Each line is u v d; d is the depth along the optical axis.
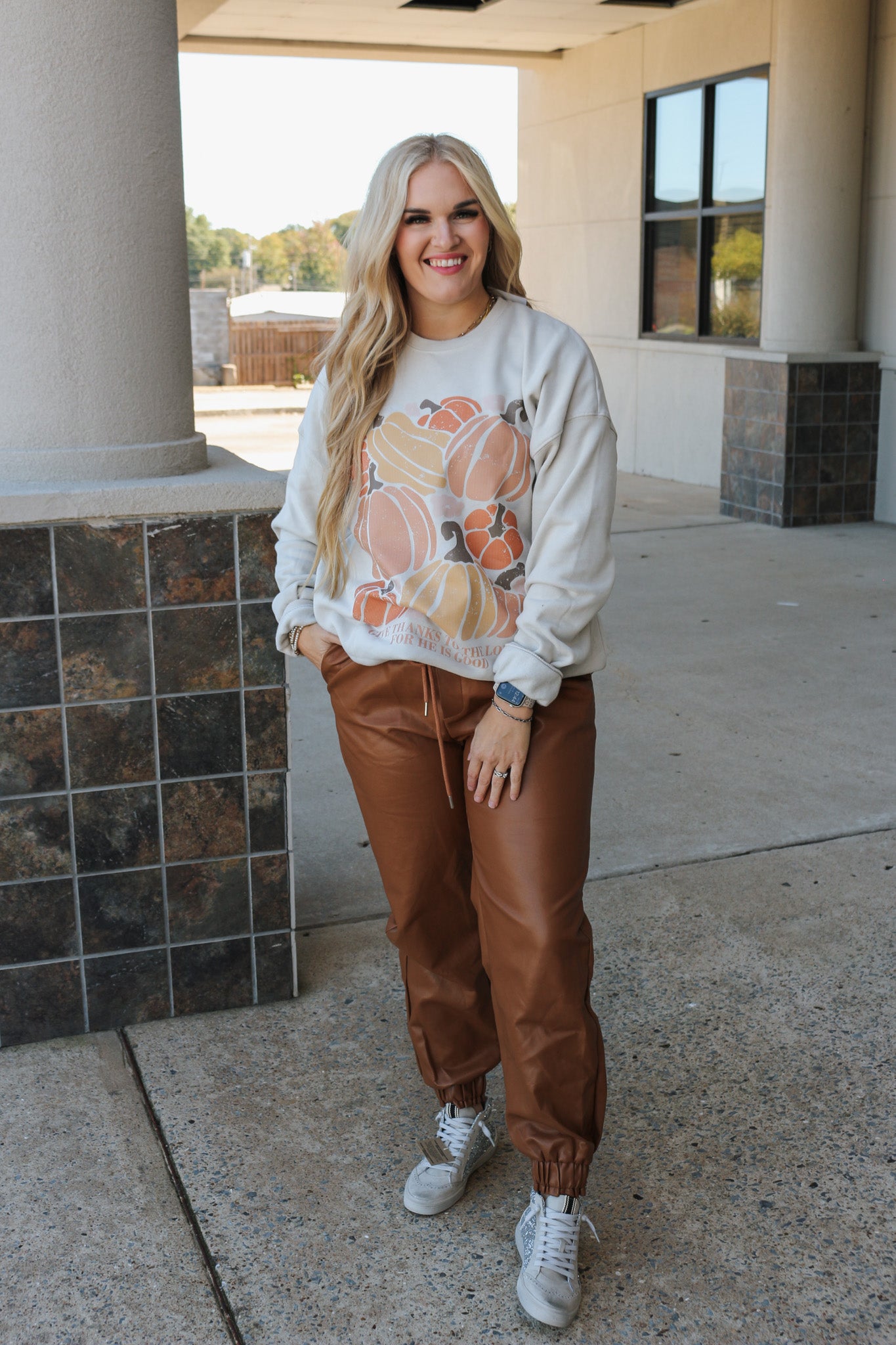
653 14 9.70
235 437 14.58
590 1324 1.85
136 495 2.41
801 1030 2.62
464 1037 2.10
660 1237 2.03
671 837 3.58
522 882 1.79
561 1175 1.86
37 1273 1.97
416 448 1.81
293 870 2.77
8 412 2.46
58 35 2.33
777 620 5.93
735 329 9.60
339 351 1.88
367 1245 2.03
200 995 2.71
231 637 2.55
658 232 10.39
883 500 8.34
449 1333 1.84
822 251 7.99
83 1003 2.63
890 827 3.62
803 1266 1.96
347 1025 2.67
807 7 7.62
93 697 2.50
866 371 8.15
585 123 11.09
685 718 4.59
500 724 1.78
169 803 2.59
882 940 2.98
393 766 1.90
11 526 2.37
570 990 1.80
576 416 1.78
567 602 1.77
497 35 10.53
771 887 3.26
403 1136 2.30
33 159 2.36
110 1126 2.34
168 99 2.49
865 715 4.59
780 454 8.12
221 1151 2.26
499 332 1.82
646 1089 2.43
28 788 2.50
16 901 2.54
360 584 1.89
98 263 2.43
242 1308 1.89
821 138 7.82
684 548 7.61
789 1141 2.27
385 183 1.75
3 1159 2.24
